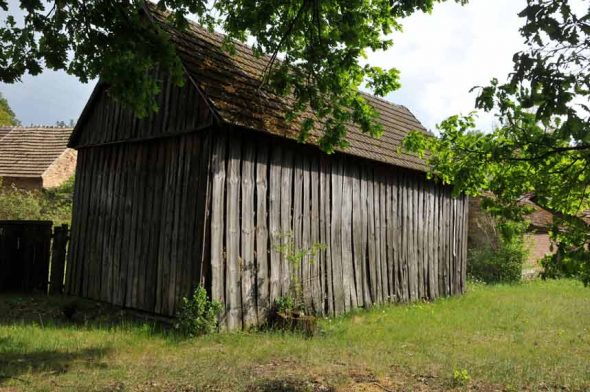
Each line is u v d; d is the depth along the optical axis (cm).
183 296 874
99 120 1129
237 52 1105
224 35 1106
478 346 814
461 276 1550
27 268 1200
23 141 2552
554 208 500
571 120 397
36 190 2288
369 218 1196
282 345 765
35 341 732
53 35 650
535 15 400
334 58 862
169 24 978
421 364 682
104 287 1052
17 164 2386
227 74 980
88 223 1123
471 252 2127
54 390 531
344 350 752
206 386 560
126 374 591
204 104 883
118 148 1077
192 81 890
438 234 1446
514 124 502
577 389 589
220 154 883
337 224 1105
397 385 590
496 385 597
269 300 943
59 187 2358
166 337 808
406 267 1307
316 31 879
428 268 1394
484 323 1032
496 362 701
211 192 866
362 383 594
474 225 2195
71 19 644
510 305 1293
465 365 681
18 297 1107
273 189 968
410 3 766
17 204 1928
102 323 907
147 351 711
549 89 400
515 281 1977
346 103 917
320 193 1068
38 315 948
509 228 549
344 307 1105
